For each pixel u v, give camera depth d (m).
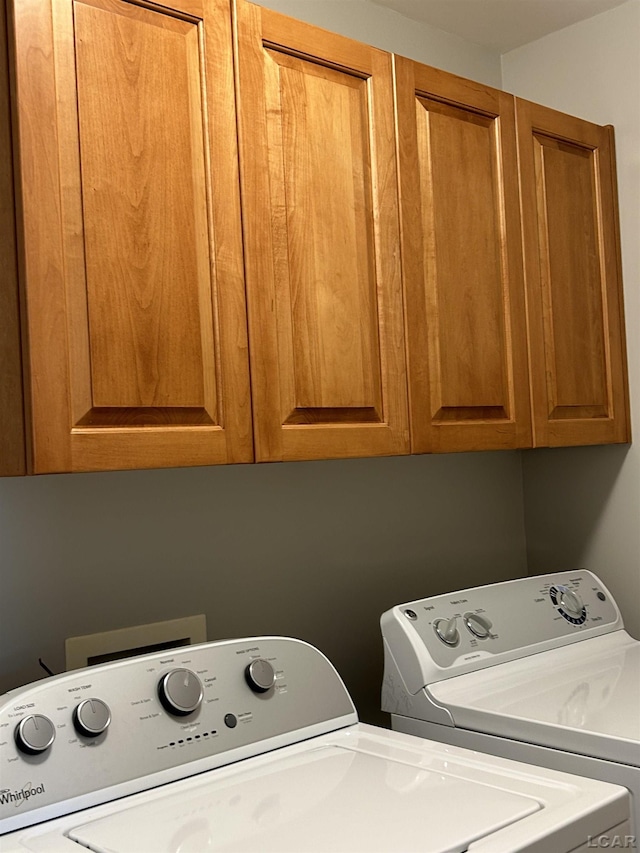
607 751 1.32
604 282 2.15
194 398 1.35
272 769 1.29
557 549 2.40
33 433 1.18
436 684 1.60
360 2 2.13
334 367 1.54
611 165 2.19
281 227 1.47
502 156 1.89
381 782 1.22
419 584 2.18
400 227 1.66
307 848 1.00
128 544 1.67
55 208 1.21
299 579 1.93
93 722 1.20
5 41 1.21
